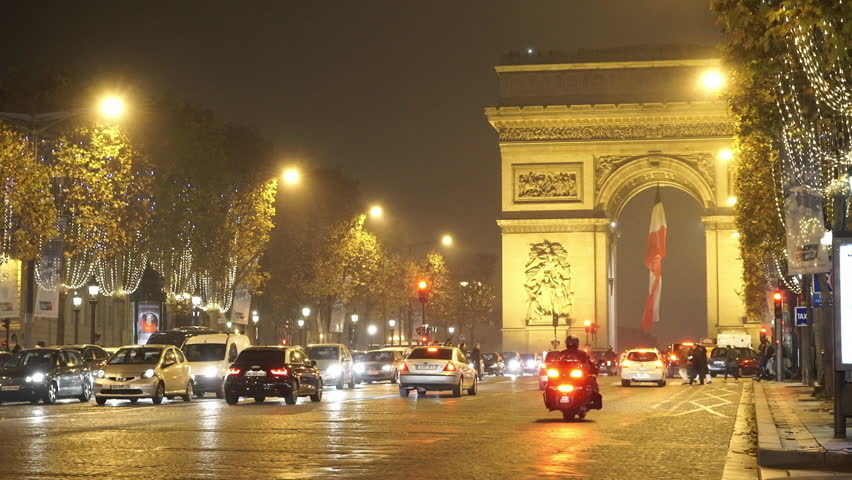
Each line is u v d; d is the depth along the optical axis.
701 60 126.25
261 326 142.75
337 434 34.31
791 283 74.31
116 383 55.81
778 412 44.47
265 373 55.03
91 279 98.38
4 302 66.00
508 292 128.12
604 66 127.44
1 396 56.94
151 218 88.44
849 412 30.89
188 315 114.25
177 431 35.03
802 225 44.66
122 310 133.00
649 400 60.03
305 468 25.12
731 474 25.08
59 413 46.16
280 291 123.25
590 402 42.34
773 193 59.28
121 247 83.50
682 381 100.31
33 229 66.56
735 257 126.12
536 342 127.00
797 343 97.44
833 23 26.81
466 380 64.50
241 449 29.20
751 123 46.94
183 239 91.38
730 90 54.97
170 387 58.47
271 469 24.86
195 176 91.44
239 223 97.25
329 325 130.75
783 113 36.62
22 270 71.94
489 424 39.44
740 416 45.38
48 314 71.56
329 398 62.75
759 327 125.38
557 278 127.25
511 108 127.69
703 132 126.31
